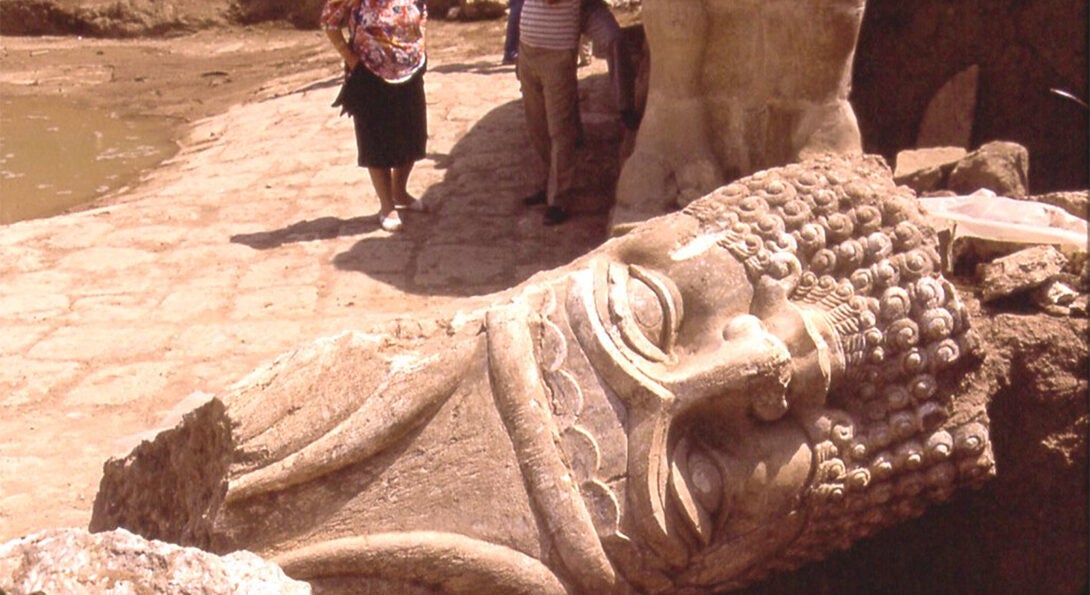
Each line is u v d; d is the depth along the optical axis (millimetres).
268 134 10625
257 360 6223
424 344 3367
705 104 6578
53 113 12539
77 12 16047
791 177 3590
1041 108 7859
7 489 5051
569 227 8000
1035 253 4102
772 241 3457
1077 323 3953
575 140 7980
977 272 4246
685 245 3473
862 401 3430
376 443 3168
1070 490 3984
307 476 3156
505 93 11242
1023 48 7797
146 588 2148
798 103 6363
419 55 7863
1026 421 3953
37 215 9344
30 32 16125
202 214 8430
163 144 11328
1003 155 6062
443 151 9594
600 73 11422
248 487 3131
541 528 3135
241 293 7070
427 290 7074
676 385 3232
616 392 3246
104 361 6230
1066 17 7676
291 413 3217
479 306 3494
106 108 12727
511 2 11547
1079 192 5199
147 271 7426
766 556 3414
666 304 3371
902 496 3496
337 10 7727
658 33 6496
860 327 3404
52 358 6254
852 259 3461
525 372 3223
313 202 8625
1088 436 3943
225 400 3256
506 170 9102
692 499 3229
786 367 3273
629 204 6645
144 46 15594
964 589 4105
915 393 3420
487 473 3164
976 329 3729
